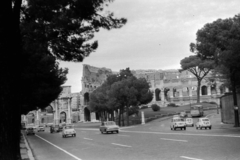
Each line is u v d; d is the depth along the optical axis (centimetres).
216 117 7331
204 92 13650
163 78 14625
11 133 852
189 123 5400
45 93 4831
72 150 2100
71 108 13862
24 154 1806
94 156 1622
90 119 14725
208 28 4144
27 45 1650
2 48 867
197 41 4309
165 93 14462
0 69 858
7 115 847
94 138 3350
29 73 3688
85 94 14738
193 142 1980
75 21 1470
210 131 3316
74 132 4225
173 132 3459
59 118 13512
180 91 13662
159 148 1778
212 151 1448
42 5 1351
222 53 3444
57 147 2475
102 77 16300
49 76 4509
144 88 8131
